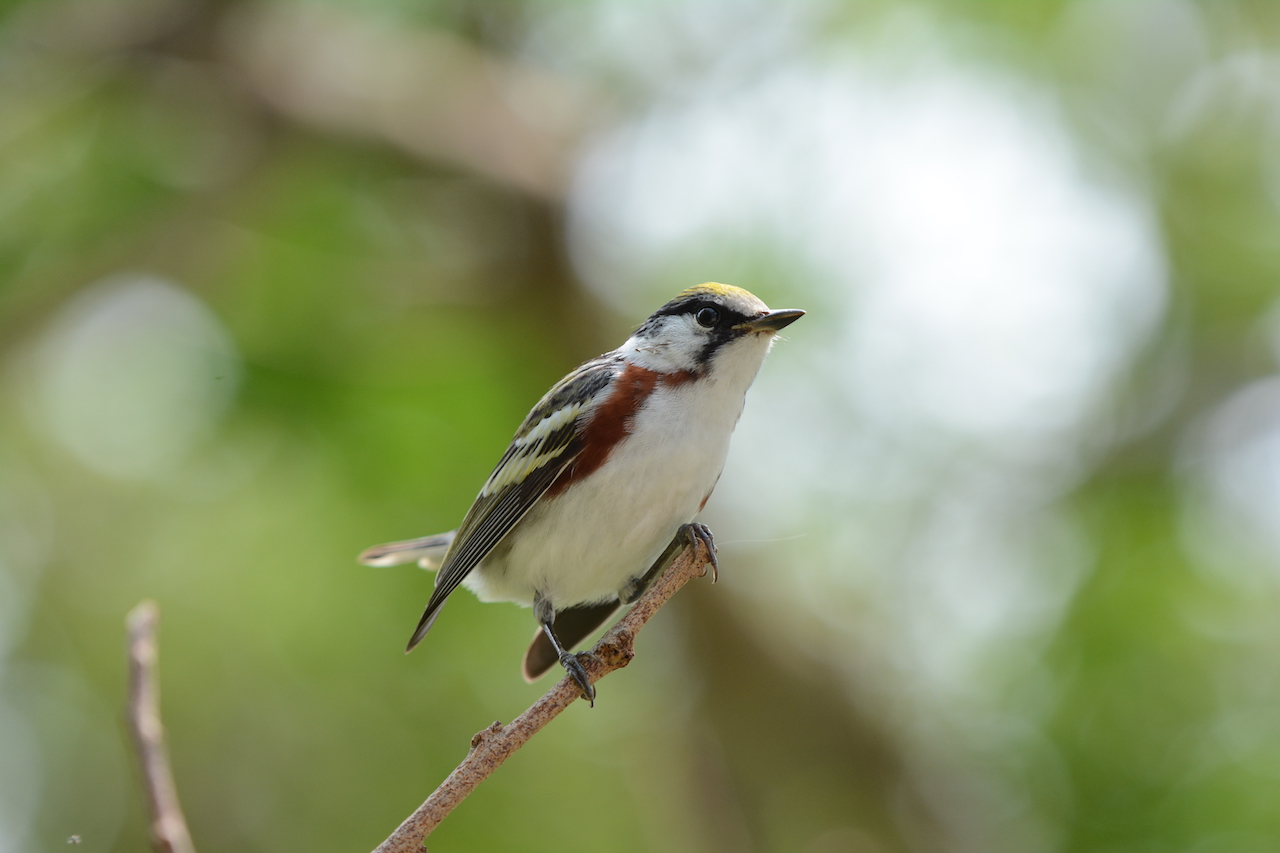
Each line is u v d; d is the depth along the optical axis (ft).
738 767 42.93
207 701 52.49
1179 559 40.52
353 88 46.75
